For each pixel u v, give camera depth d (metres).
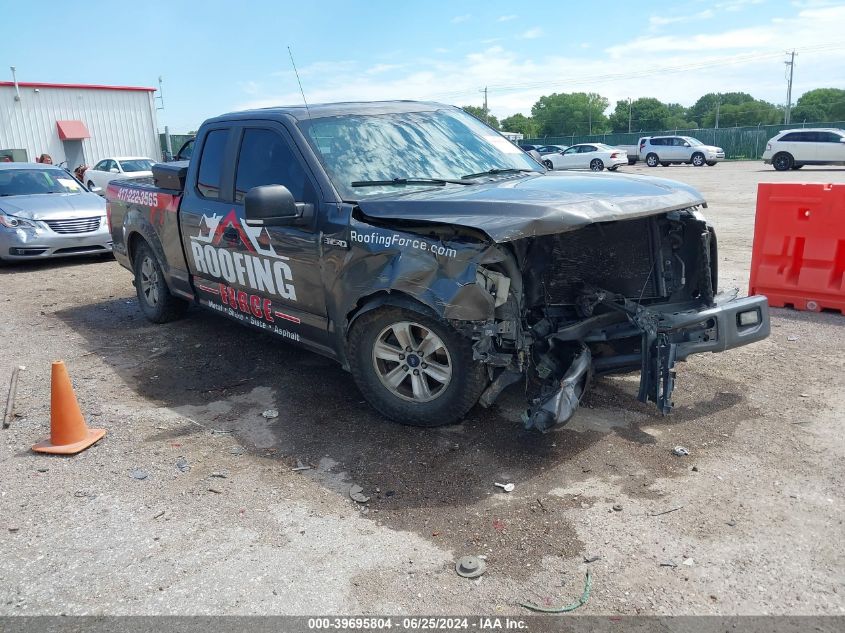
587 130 111.44
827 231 6.36
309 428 4.41
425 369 4.11
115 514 3.50
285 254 4.62
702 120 104.44
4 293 8.90
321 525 3.35
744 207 15.52
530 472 3.75
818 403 4.50
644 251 4.41
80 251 10.98
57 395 4.19
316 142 4.57
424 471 3.80
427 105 5.44
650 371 4.02
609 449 3.97
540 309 4.18
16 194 11.37
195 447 4.21
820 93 106.00
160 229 6.25
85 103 33.22
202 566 3.06
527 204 3.63
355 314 4.20
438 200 3.88
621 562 2.99
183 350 6.12
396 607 2.77
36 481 3.85
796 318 6.39
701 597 2.76
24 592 2.93
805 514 3.29
